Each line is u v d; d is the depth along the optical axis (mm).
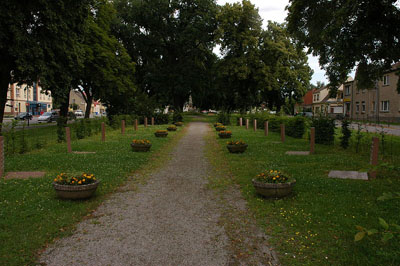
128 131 24281
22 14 14703
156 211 5672
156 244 4258
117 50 33625
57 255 3930
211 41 39531
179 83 38781
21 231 4539
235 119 40438
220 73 37781
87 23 18969
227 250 4082
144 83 42469
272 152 12438
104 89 30922
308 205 5641
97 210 5707
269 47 35344
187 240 4398
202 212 5609
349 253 3820
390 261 3590
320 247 4035
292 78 45406
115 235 4566
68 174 6328
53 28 15656
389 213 5086
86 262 3754
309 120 17828
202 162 11039
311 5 12953
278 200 5918
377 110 35625
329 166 9266
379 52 12812
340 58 12398
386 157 10477
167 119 36531
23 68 15172
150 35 39656
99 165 9578
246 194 6664
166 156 12352
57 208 5555
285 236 4441
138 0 36531
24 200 5953
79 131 18391
